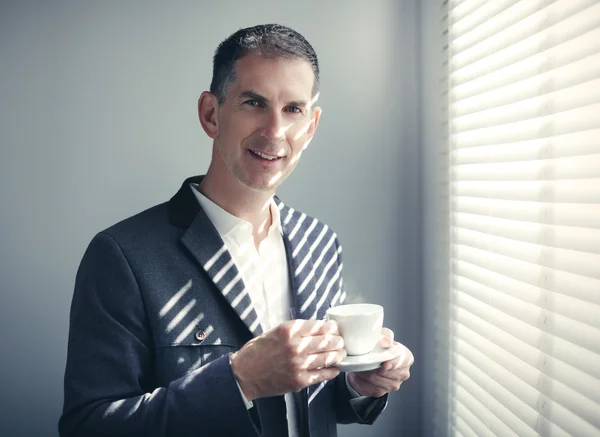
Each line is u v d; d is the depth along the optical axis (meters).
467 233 1.59
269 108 1.08
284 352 0.91
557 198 1.09
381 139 2.04
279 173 1.12
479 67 1.47
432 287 1.88
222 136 1.12
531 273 1.20
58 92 2.00
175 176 2.04
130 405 0.98
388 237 2.05
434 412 1.88
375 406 1.22
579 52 1.00
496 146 1.38
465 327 1.62
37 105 1.99
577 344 1.03
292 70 1.08
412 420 2.04
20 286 2.01
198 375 0.98
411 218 2.05
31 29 1.99
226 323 1.11
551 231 1.11
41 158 2.00
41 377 2.02
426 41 1.90
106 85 2.02
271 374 0.93
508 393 1.33
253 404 1.04
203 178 1.27
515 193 1.27
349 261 2.04
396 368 1.08
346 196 2.04
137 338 1.07
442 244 1.78
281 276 1.24
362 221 2.04
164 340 1.06
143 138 2.03
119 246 1.09
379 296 2.05
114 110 2.02
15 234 2.00
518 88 1.25
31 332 2.01
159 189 2.04
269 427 1.09
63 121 2.00
